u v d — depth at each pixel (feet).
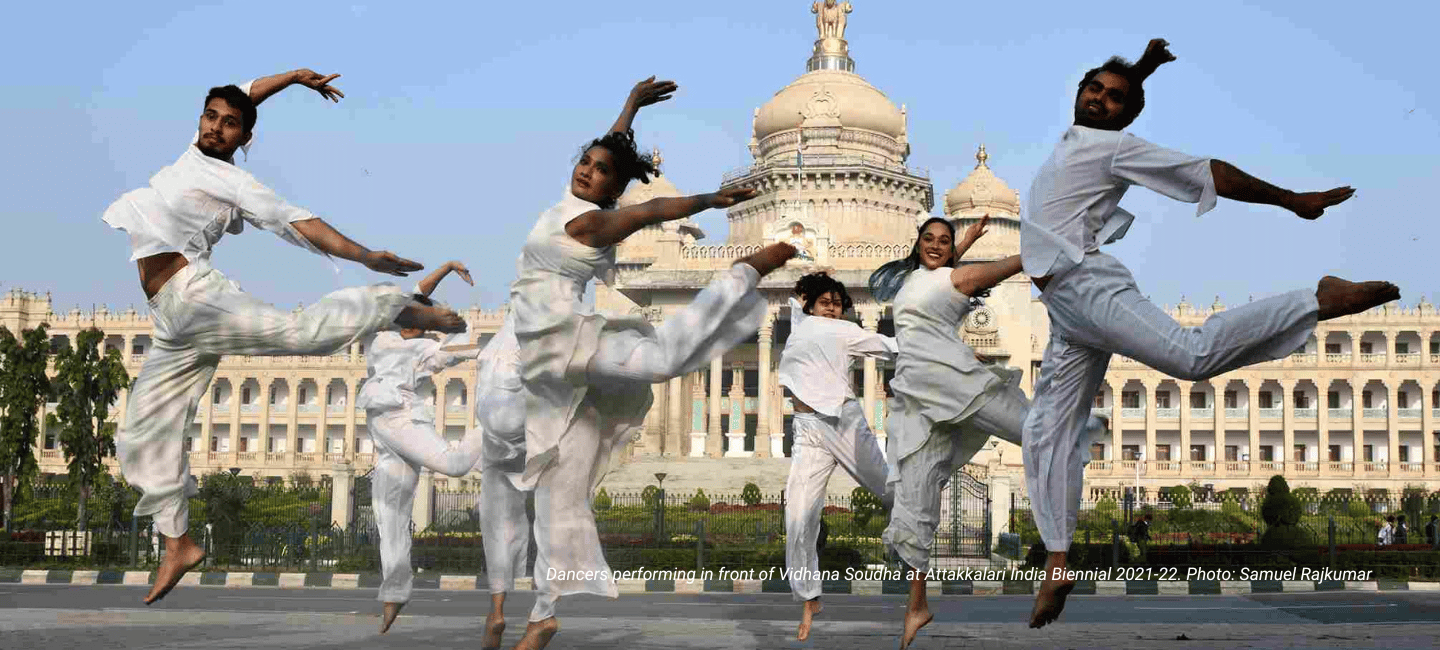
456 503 139.44
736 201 28.94
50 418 128.88
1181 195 27.14
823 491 40.47
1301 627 50.78
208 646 39.52
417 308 32.01
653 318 262.26
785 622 52.49
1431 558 98.27
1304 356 313.73
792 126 300.81
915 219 300.81
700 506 161.38
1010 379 34.76
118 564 101.30
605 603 73.87
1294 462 308.19
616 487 228.02
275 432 342.03
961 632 47.42
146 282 30.83
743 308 30.40
